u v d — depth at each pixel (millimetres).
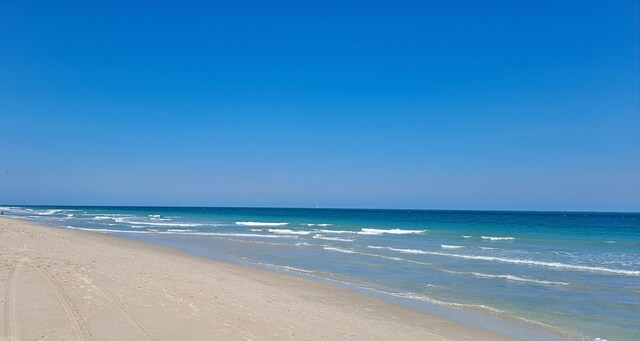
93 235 30344
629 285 15344
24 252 14602
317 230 45438
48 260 13102
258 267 18391
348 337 8289
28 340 6227
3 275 10141
